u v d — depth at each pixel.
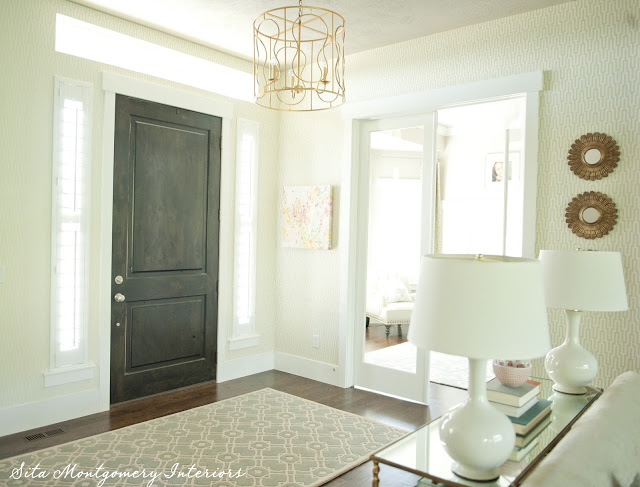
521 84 3.50
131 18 3.79
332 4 3.43
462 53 3.84
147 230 4.03
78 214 3.57
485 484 1.60
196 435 3.35
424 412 3.91
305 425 3.58
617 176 3.14
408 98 4.11
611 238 3.15
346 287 4.49
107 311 3.78
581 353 2.47
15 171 3.28
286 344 5.01
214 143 4.50
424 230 4.13
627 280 3.10
